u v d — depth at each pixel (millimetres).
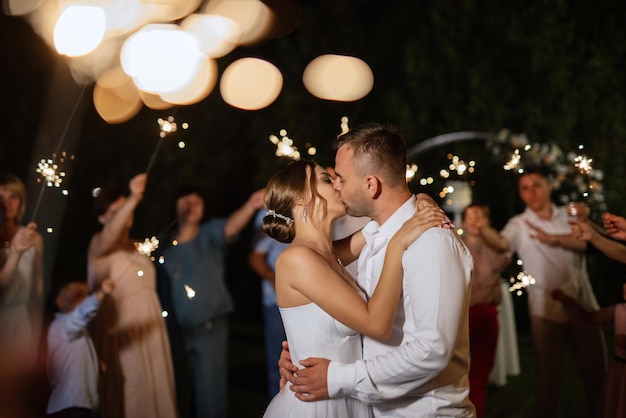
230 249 9547
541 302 5113
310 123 8742
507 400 6141
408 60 8344
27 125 7422
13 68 7422
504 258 5266
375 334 2859
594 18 7980
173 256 5457
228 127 8984
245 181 9211
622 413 4016
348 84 8797
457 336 2787
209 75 8883
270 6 9133
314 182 3105
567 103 7766
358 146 3016
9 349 4340
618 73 7801
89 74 7648
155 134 8312
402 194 3047
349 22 9203
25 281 4398
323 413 2967
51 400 4461
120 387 4762
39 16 7328
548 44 7988
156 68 8258
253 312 9625
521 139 7414
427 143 8258
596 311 4648
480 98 8086
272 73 8922
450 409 2928
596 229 4863
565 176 6910
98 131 7934
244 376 7008
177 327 5344
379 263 3072
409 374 2793
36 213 5094
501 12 8320
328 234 3125
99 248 4855
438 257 2793
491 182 7855
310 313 3006
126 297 4828
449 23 8320
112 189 4996
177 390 5316
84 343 4516
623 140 7461
